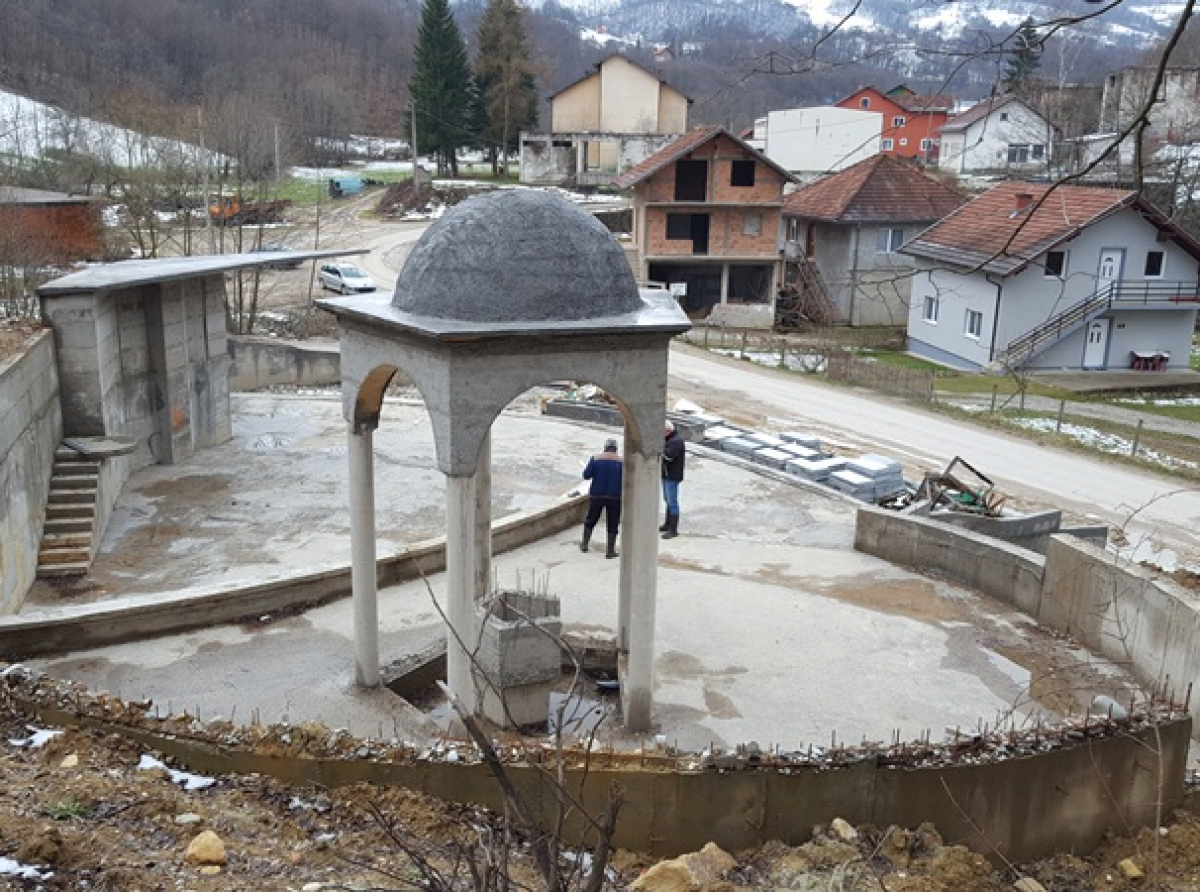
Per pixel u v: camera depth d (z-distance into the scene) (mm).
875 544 15570
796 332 46281
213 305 22016
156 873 6086
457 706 4512
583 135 69500
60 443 17562
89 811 6766
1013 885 7586
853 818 7652
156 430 20734
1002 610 13445
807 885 7020
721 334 44094
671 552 15523
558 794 4754
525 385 8867
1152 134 36469
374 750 7734
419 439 23094
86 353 17797
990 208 40875
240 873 6266
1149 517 22016
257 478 20125
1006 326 37469
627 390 9148
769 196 46562
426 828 7188
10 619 11008
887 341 44125
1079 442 27891
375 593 10508
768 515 18438
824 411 30703
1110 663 11812
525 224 8922
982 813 7848
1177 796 8609
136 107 52594
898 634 12531
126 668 10930
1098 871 8023
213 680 10719
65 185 49875
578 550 15188
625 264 9398
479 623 10000
